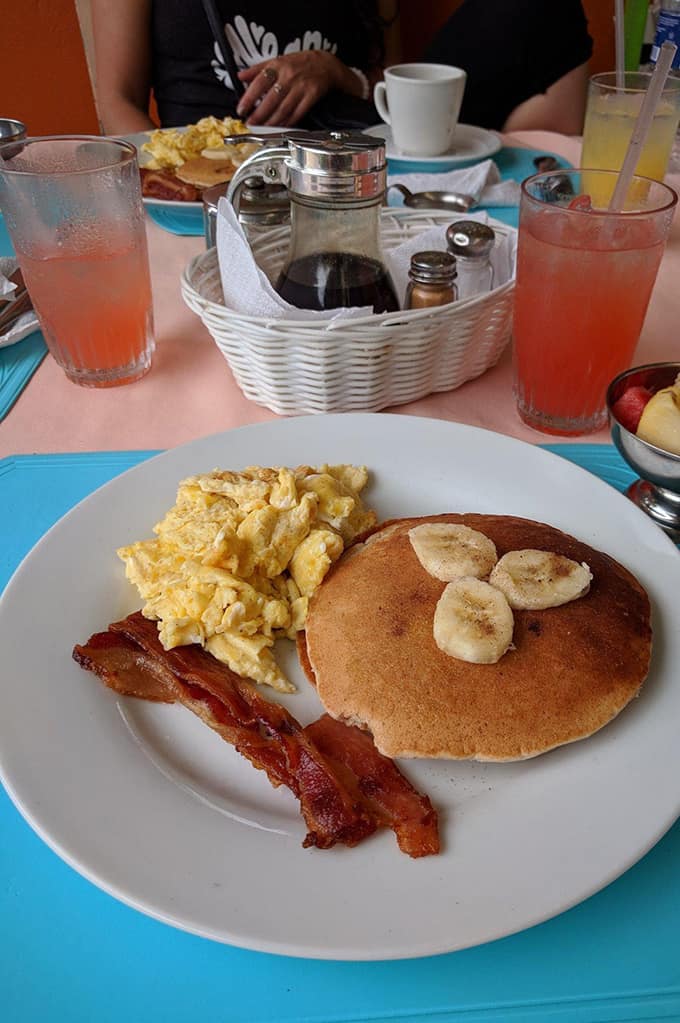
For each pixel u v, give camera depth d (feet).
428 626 2.40
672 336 4.25
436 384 3.84
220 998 1.79
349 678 2.34
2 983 1.80
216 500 3.00
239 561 2.83
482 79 8.16
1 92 9.69
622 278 3.09
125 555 2.82
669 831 2.10
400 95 6.08
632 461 2.88
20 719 2.25
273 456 3.31
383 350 3.38
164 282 4.99
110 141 3.94
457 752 2.16
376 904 1.82
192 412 3.82
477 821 2.06
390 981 1.83
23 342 4.32
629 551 2.80
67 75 9.87
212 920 1.76
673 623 2.54
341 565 2.85
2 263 4.60
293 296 3.69
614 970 1.84
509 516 2.95
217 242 3.65
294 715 2.52
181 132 6.59
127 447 3.57
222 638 2.68
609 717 2.21
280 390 3.60
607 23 10.94
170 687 2.50
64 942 1.88
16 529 3.08
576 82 8.37
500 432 3.65
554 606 2.42
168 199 5.61
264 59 8.06
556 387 3.44
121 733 2.33
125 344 3.89
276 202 4.50
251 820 2.12
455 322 3.45
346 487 3.15
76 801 2.04
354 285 3.63
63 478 3.34
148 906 1.78
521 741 2.16
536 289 3.24
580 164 5.44
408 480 3.25
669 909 1.94
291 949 1.71
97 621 2.68
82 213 3.60
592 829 1.97
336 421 3.43
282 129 6.81
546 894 1.82
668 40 5.37
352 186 3.41
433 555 2.56
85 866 1.86
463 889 1.85
